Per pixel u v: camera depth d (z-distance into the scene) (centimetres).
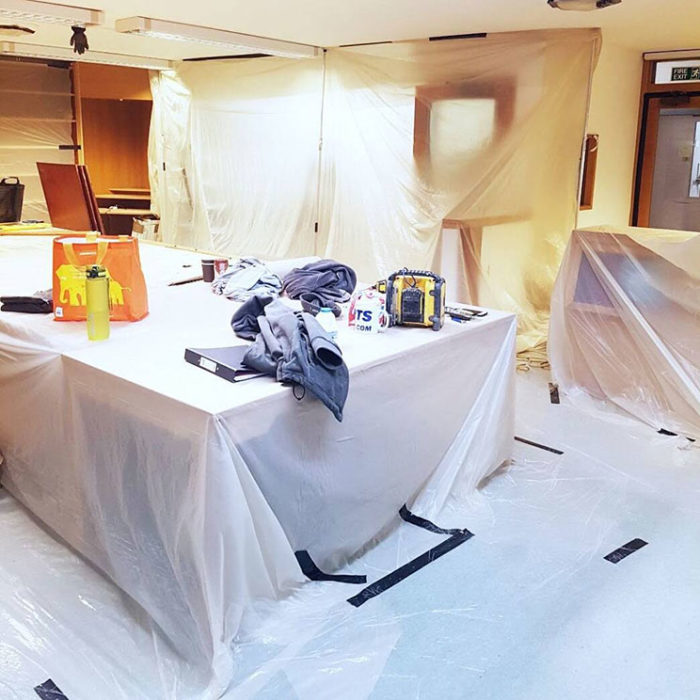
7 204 496
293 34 484
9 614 209
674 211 582
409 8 389
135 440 203
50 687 182
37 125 689
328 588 224
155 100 704
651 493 295
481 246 498
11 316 267
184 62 662
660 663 195
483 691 184
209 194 673
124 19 440
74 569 232
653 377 371
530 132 466
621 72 535
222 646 189
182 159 693
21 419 254
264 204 626
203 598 187
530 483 302
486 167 484
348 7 390
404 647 199
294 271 321
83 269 257
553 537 259
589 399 398
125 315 266
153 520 202
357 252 562
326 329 240
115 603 216
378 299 262
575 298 394
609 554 249
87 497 226
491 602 220
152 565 205
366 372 225
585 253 385
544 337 498
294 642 200
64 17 407
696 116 552
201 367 215
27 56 617
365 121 536
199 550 186
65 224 484
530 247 483
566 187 465
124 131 778
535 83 456
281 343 210
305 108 573
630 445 343
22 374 247
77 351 229
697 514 278
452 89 487
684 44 511
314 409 209
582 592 227
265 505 197
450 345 262
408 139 514
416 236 523
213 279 348
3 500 273
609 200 558
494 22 425
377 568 237
